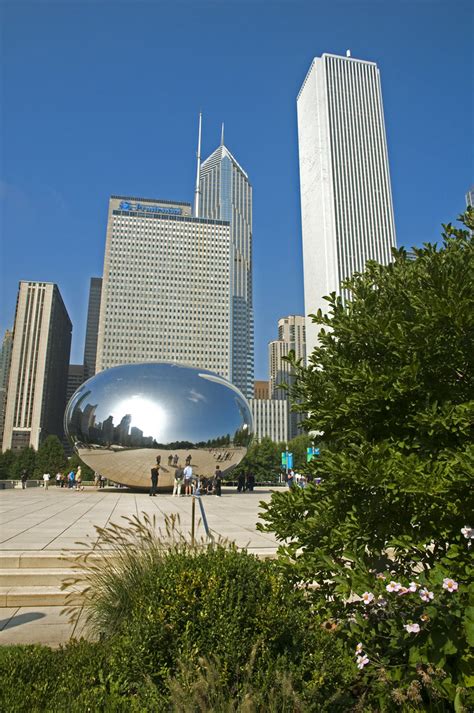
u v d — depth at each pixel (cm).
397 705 338
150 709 333
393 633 344
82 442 2486
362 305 516
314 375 501
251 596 375
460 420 388
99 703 339
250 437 2703
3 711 332
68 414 2591
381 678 342
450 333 425
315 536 435
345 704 344
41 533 1062
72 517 1395
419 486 356
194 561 416
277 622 365
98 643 450
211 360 18112
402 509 411
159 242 18612
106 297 17812
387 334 448
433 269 447
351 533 405
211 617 363
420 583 341
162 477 2483
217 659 336
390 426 452
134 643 368
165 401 2442
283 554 443
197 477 2366
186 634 356
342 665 366
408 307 468
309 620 393
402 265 534
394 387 421
